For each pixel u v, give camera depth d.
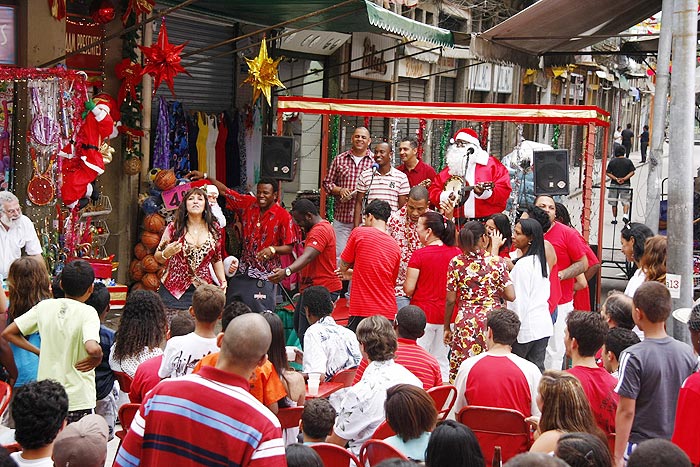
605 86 40.12
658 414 5.69
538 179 11.75
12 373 6.82
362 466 5.52
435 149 20.95
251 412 4.02
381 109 12.01
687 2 8.57
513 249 10.14
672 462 3.74
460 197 11.79
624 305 6.84
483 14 23.81
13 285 7.08
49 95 9.92
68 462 4.42
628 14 15.79
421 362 6.83
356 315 9.09
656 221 11.59
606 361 6.30
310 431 5.61
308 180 17.66
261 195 10.16
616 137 41.88
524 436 5.95
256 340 4.04
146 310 6.93
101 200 12.00
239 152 14.75
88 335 6.53
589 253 9.70
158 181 12.15
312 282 10.06
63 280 6.70
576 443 4.09
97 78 11.76
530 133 27.55
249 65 11.58
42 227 10.13
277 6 12.85
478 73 24.67
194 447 3.98
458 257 8.41
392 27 12.84
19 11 10.16
